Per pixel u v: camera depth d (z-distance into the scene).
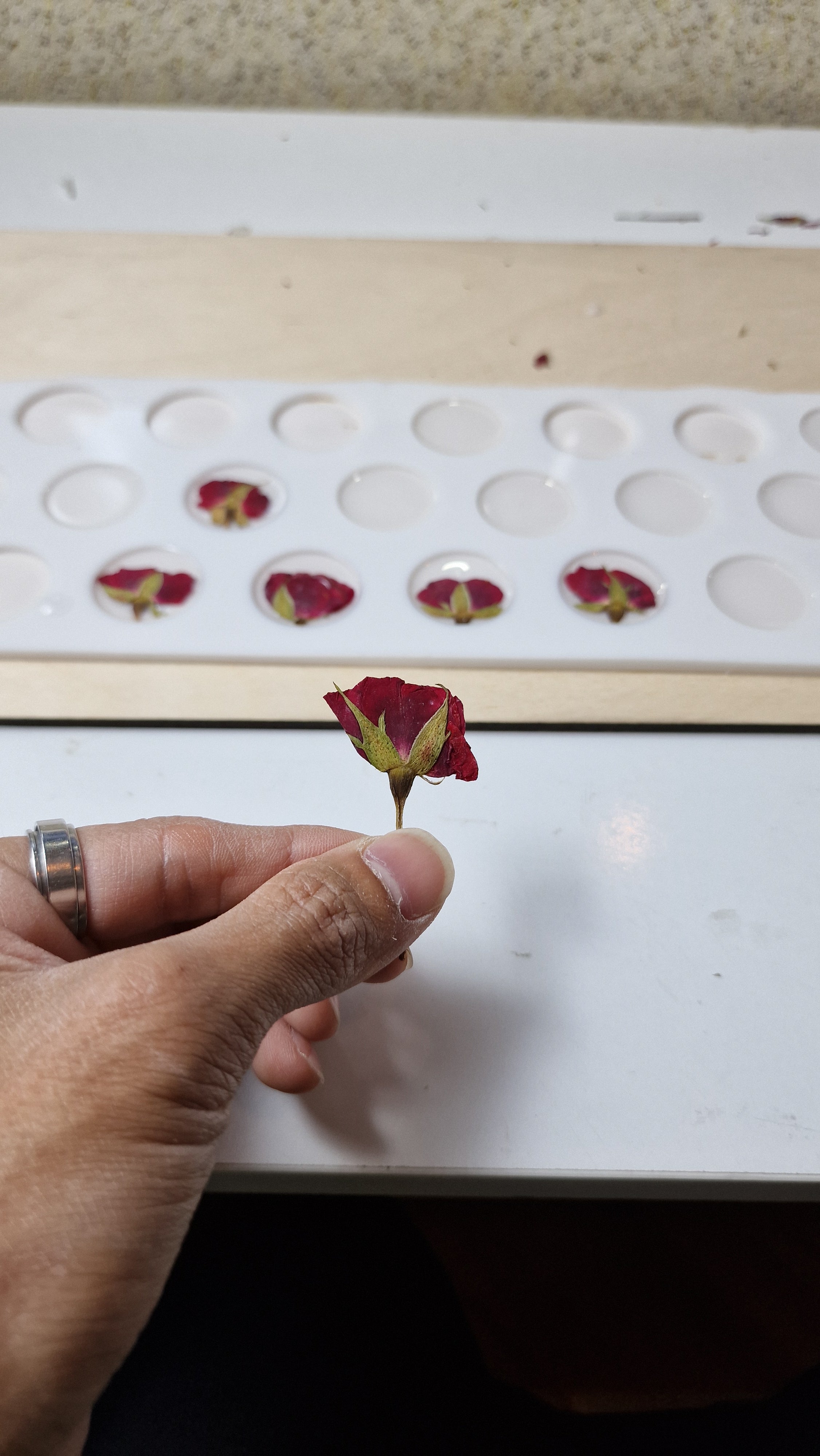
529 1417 0.27
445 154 0.45
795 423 0.35
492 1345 0.31
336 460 0.33
